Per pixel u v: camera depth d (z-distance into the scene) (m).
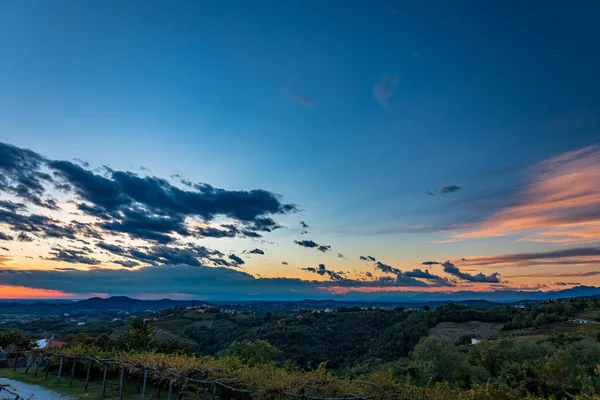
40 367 23.31
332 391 12.37
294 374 13.70
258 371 14.73
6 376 20.62
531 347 33.41
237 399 14.87
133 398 16.92
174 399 16.94
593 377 20.20
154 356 17.28
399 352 61.88
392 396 11.85
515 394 12.30
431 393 11.62
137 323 27.34
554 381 19.77
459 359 31.69
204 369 15.30
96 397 16.69
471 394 11.66
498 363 32.88
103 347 25.98
